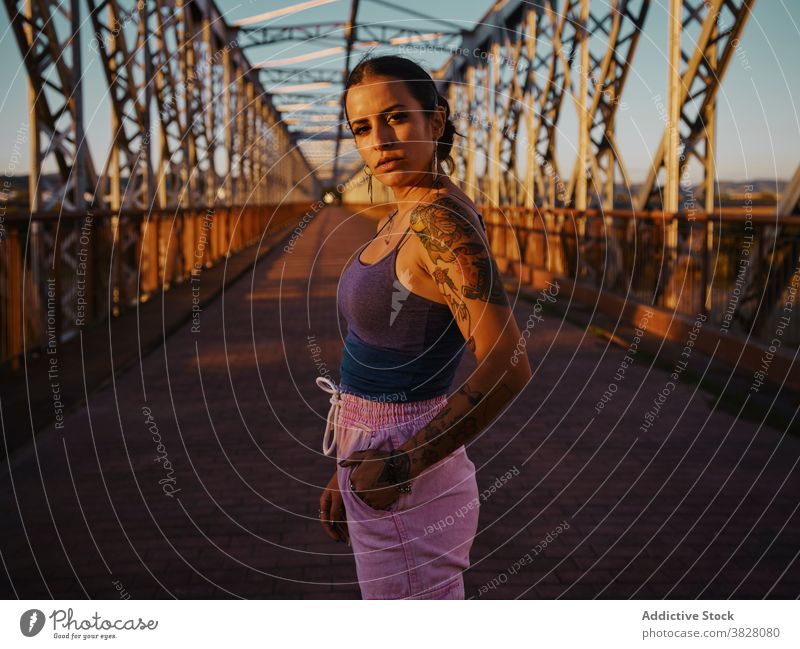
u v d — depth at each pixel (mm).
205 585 2947
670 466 4352
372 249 1472
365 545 1478
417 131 1375
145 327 8945
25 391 5855
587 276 12227
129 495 3904
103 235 9359
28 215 6734
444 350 1437
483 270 1275
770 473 4230
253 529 3496
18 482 4074
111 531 3471
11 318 6555
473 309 1276
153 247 12148
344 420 1501
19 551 3266
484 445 4762
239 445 4730
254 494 3926
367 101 1371
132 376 6574
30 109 7449
